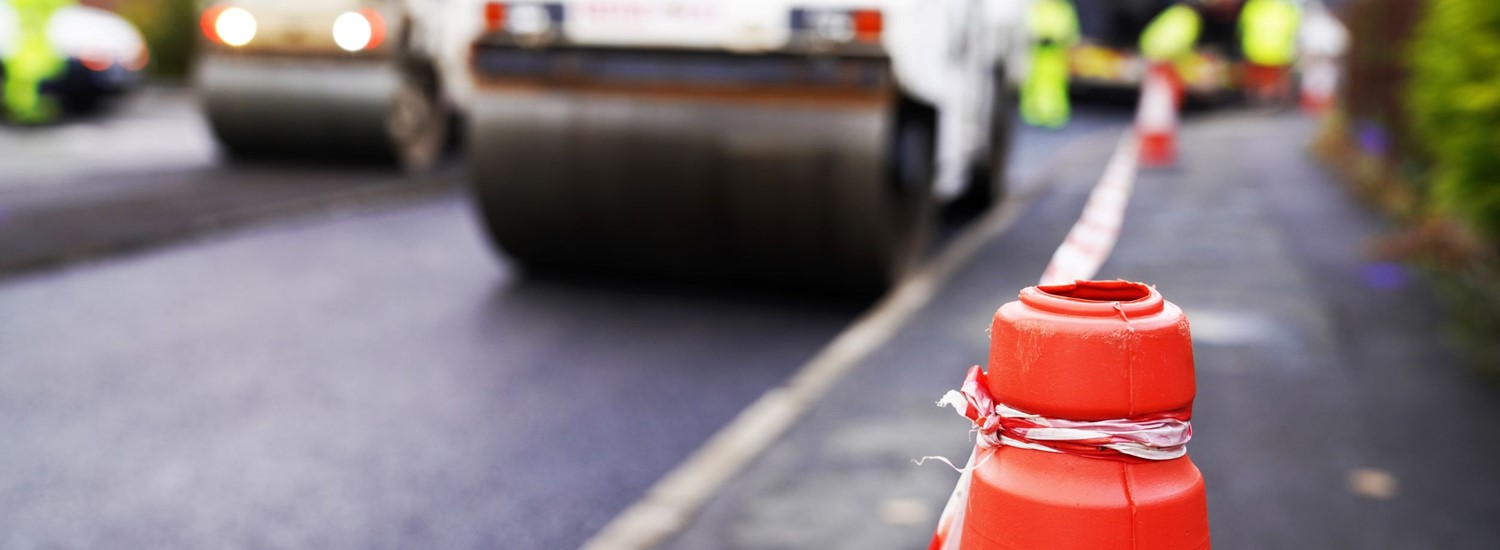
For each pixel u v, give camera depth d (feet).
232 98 34.12
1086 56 62.44
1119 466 4.88
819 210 18.17
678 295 20.21
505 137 19.42
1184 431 4.95
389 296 19.84
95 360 15.81
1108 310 4.85
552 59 18.97
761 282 19.99
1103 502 4.83
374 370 15.71
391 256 23.09
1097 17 62.03
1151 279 19.67
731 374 15.72
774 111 18.08
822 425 12.90
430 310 18.95
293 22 33.91
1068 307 4.89
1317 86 62.03
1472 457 11.77
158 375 15.29
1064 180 34.78
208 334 17.24
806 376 14.93
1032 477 4.97
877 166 17.72
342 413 14.02
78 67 45.14
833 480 11.29
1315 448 12.02
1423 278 19.17
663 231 19.24
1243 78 65.51
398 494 11.68
